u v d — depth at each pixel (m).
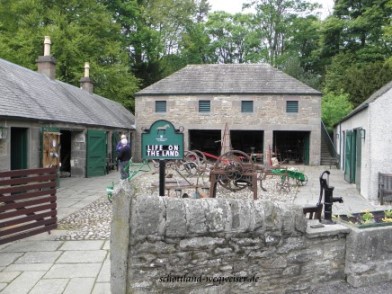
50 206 6.50
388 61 24.94
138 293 3.55
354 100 25.98
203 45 39.62
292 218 4.04
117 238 3.51
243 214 3.83
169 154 5.56
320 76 35.31
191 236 3.65
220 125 21.73
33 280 4.45
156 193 10.41
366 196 10.10
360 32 29.81
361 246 4.30
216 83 22.28
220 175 9.34
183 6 36.06
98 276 4.57
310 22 38.72
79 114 15.16
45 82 15.81
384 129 9.65
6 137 9.68
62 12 23.88
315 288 4.23
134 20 31.59
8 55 21.12
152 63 32.22
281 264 4.01
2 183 5.73
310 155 21.45
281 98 21.33
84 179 14.67
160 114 22.25
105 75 25.22
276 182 13.42
